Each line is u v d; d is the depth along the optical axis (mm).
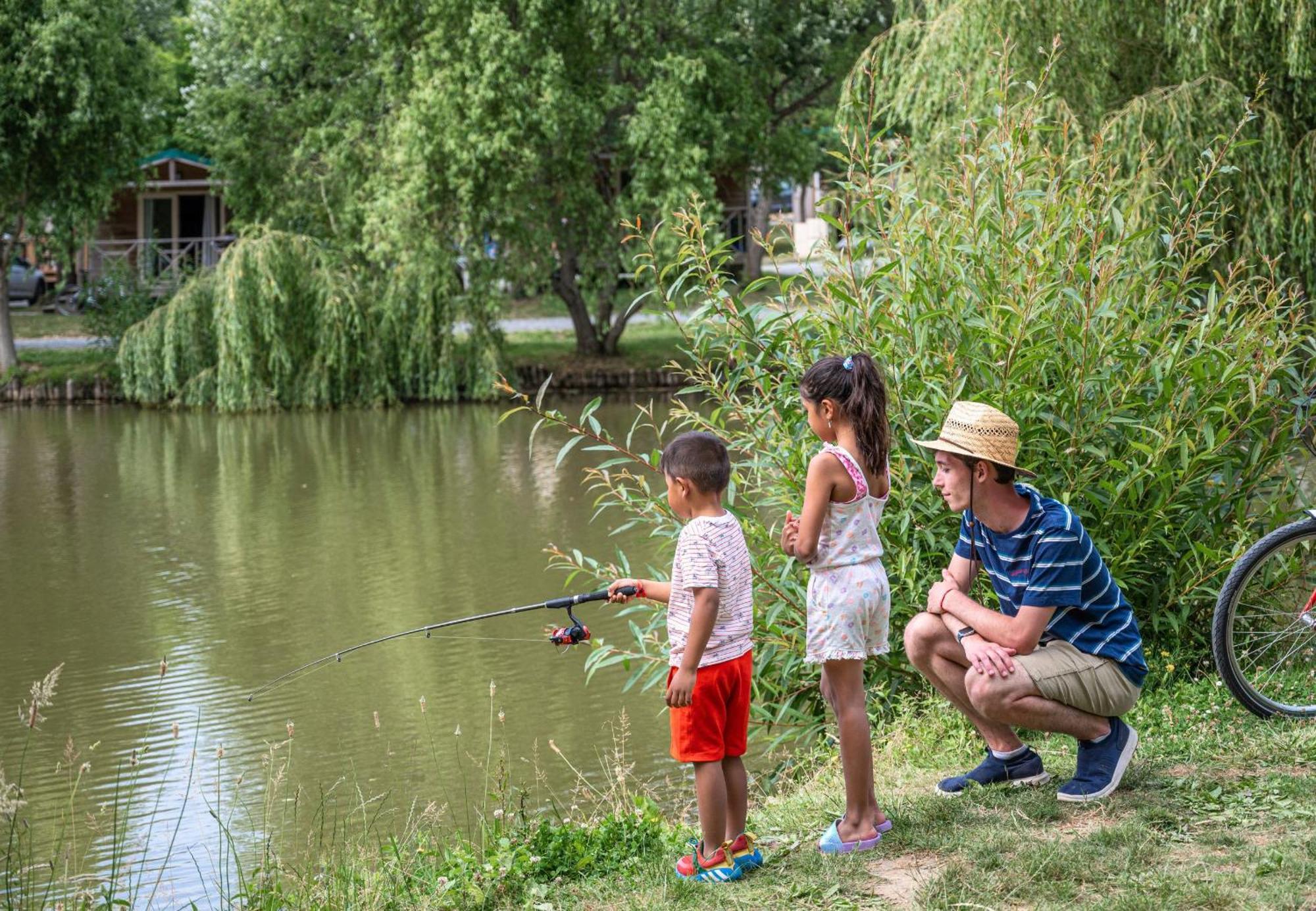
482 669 10117
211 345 27438
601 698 9328
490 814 7145
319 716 9188
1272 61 12281
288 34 30406
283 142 31766
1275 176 11906
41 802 7762
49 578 13414
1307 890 3465
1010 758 4434
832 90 30219
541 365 28828
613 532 6707
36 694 4422
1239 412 6223
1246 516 6293
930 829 4113
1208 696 5320
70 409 27594
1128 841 3838
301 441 22797
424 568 13266
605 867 4344
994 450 4047
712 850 3959
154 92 30391
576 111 26719
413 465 19953
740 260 32250
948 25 13344
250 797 7738
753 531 6492
